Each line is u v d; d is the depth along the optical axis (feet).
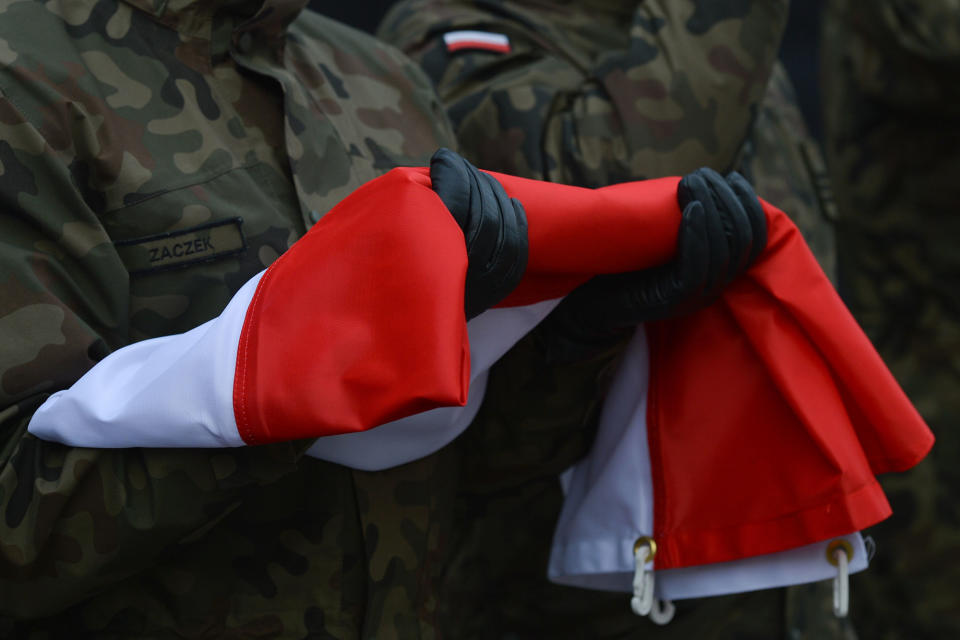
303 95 9.59
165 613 8.96
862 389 9.39
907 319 20.07
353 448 9.09
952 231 18.98
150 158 8.44
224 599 9.07
